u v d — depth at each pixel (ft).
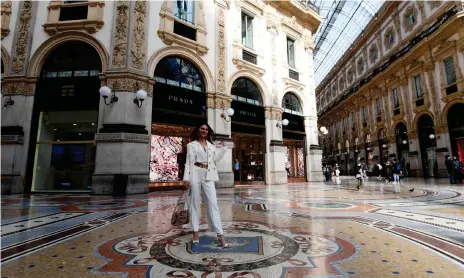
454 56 45.16
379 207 15.60
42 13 28.30
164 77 29.89
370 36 75.92
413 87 55.57
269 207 15.88
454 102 45.01
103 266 6.14
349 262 6.37
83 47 27.99
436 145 48.62
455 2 46.24
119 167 24.16
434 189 27.76
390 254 6.98
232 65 36.88
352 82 87.10
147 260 6.53
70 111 27.30
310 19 50.37
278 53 44.16
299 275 5.56
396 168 38.14
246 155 42.96
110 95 25.36
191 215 8.11
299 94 46.47
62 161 26.63
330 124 104.06
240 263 6.30
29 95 26.71
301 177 45.50
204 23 34.40
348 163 86.43
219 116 33.40
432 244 7.91
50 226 10.68
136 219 12.20
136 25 27.71
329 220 11.75
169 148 30.40
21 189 25.21
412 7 58.13
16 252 7.24
